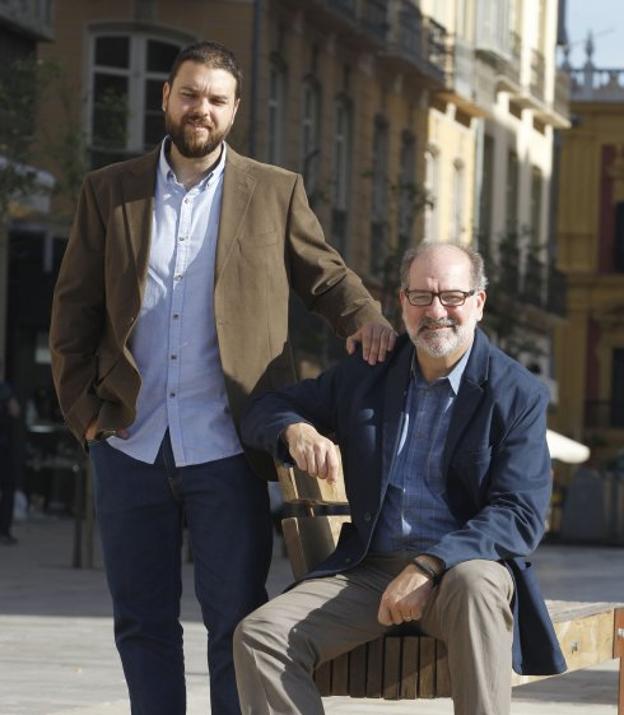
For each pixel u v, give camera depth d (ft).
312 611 22.45
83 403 24.67
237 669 22.20
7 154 82.64
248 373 24.35
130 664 24.98
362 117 149.48
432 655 22.59
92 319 24.99
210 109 24.14
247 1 128.06
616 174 230.68
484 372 22.98
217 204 24.63
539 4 199.41
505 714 21.61
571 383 231.09
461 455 22.86
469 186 177.06
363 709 34.96
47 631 48.34
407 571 21.85
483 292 23.22
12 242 117.50
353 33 143.84
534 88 193.06
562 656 22.45
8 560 74.79
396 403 23.17
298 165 137.69
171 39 126.82
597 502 113.29
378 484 23.03
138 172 24.71
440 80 161.38
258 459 24.35
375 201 153.38
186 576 69.51
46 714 33.76
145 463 24.58
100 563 74.84
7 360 119.85
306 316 119.65
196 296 24.47
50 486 115.85
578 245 231.71
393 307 121.39
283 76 134.82
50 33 112.88
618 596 65.72
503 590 21.81
